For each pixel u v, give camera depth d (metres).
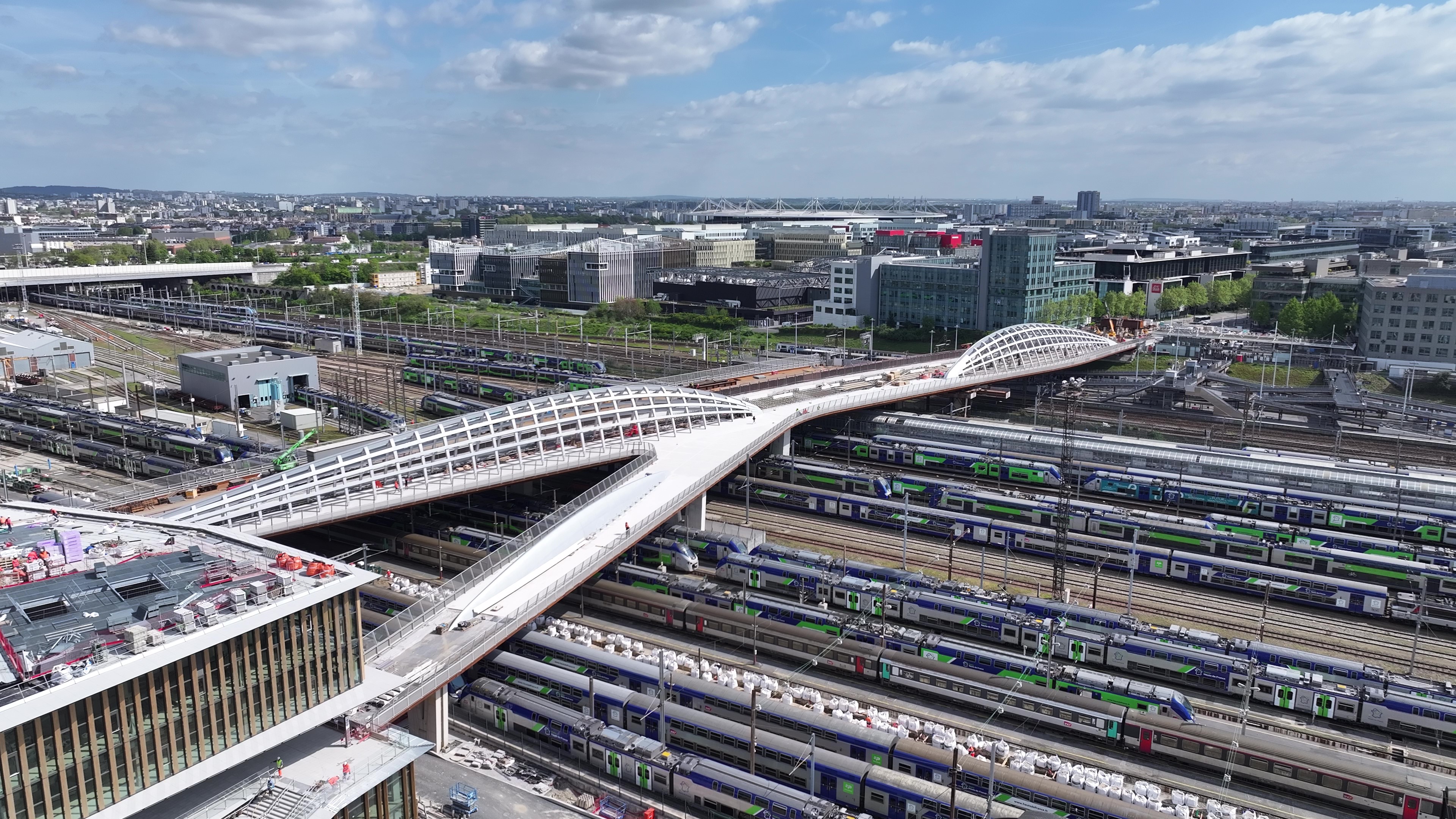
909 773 84.62
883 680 104.44
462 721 99.88
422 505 156.75
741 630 113.06
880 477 167.50
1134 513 149.75
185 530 84.88
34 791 55.38
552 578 113.94
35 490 161.25
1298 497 158.12
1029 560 143.00
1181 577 133.25
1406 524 146.12
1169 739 89.25
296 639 70.19
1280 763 84.31
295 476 129.62
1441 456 193.75
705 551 140.25
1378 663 109.75
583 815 81.25
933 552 145.75
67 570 72.94
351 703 74.25
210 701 64.31
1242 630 118.31
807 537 153.62
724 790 81.25
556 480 174.38
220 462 173.62
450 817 79.88
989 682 98.31
